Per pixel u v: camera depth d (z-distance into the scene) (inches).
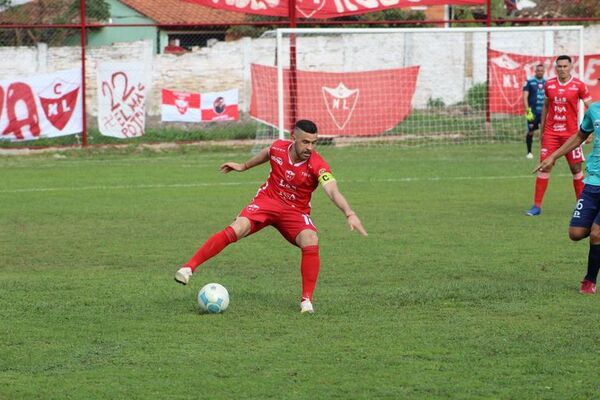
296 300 1000.2
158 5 4788.4
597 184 1018.1
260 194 983.0
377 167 2464.3
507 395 676.1
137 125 3043.8
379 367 746.8
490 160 2613.2
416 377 719.7
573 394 676.1
